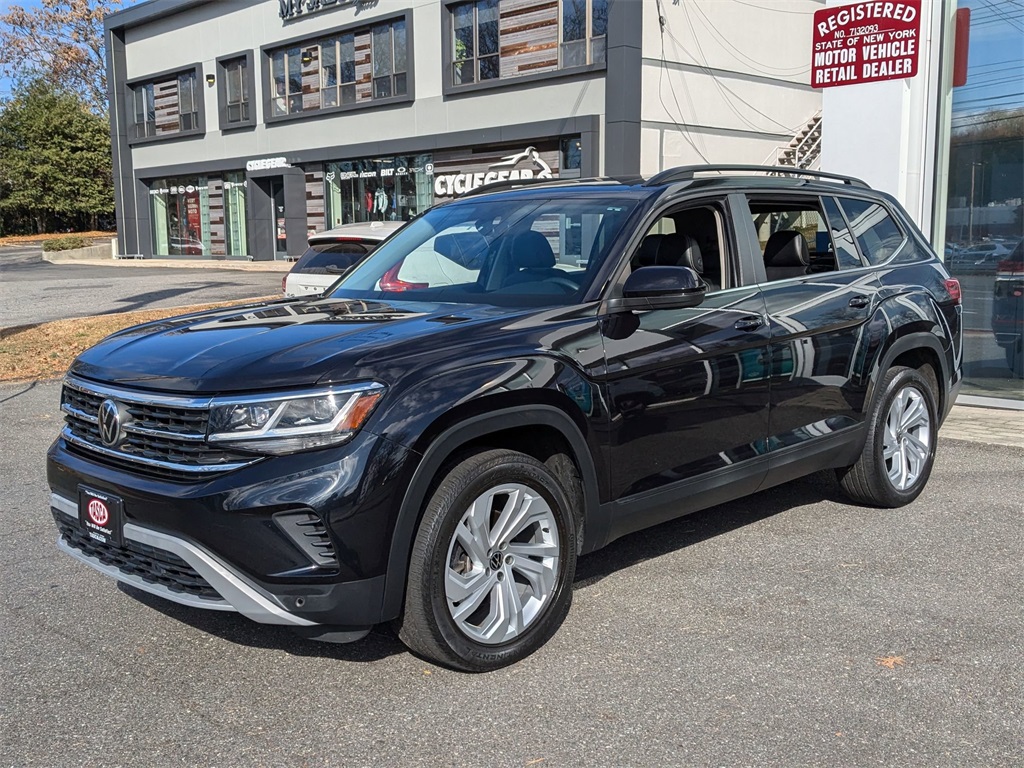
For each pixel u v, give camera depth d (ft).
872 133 28.81
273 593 10.36
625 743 10.07
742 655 12.13
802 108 79.66
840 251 17.39
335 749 10.00
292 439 10.39
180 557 10.62
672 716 10.62
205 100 109.29
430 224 16.79
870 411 17.37
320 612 10.43
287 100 98.84
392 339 11.39
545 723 10.48
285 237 105.09
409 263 15.70
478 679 11.53
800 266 16.57
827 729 10.36
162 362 11.50
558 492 12.14
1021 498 19.13
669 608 13.61
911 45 27.73
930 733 10.28
